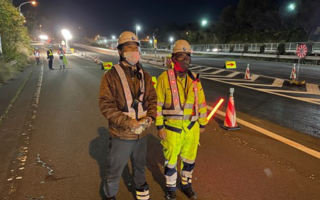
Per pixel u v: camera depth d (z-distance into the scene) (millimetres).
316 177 3355
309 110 6820
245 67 19078
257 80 12328
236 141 4559
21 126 5367
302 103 7586
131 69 2383
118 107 2348
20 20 23031
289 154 4039
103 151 4160
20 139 4645
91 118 5965
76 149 4234
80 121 5738
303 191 3043
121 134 2391
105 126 5402
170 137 2715
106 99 2277
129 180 3309
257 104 7543
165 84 2672
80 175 3412
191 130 2773
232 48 39188
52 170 3535
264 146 4348
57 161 3803
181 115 2688
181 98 2678
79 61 25828
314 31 35344
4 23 18625
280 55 26609
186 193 2957
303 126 5520
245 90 9758
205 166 3641
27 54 24781
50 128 5262
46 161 3801
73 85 10664
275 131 5145
